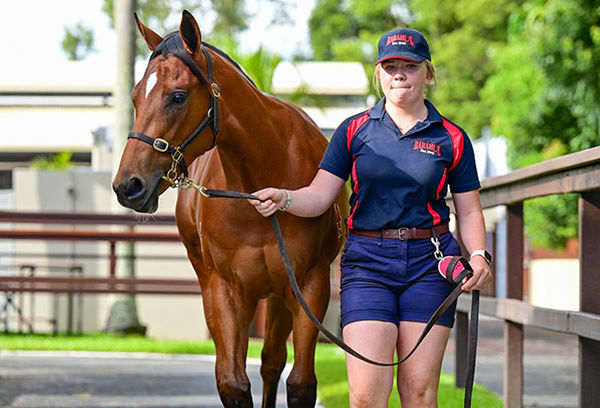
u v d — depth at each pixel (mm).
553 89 17688
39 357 12695
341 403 8109
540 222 24250
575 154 5414
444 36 41125
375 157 4605
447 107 39562
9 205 19688
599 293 5586
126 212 16469
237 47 16531
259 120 5090
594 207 5594
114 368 11477
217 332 5301
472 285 4438
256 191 5203
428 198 4598
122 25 16750
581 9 16500
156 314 16922
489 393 8820
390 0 44188
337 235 5633
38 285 15430
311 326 5289
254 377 10523
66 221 15320
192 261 6352
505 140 24391
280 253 4984
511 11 39281
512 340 7102
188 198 6125
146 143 4449
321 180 4836
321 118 18750
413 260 4578
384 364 4371
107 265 17125
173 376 10766
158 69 4543
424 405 4531
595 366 5516
